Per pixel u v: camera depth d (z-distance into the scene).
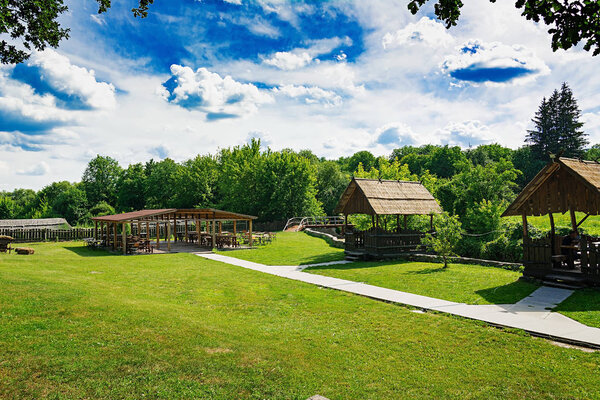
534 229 22.55
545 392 6.14
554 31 5.95
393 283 15.12
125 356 6.98
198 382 6.22
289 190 58.91
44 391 5.70
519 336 8.68
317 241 38.31
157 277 17.34
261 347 7.96
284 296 13.38
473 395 6.09
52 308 9.31
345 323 10.02
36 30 12.66
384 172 37.50
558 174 14.12
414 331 9.25
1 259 19.00
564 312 10.30
